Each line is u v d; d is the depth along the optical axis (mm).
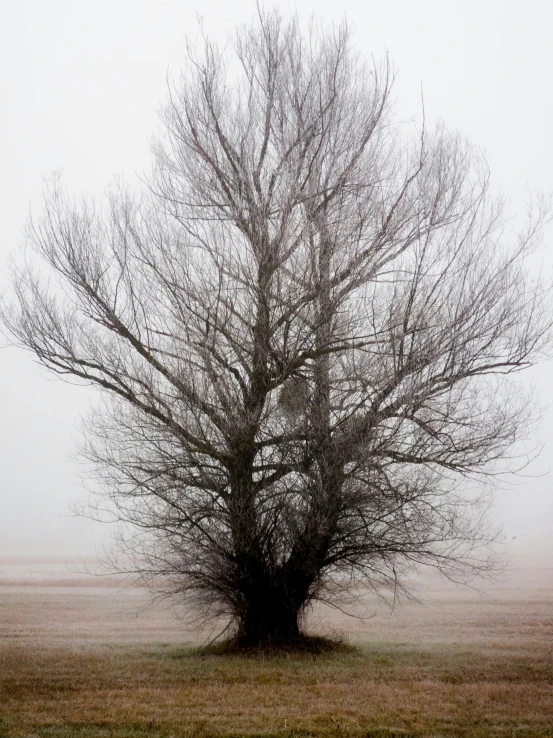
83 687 12898
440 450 16922
